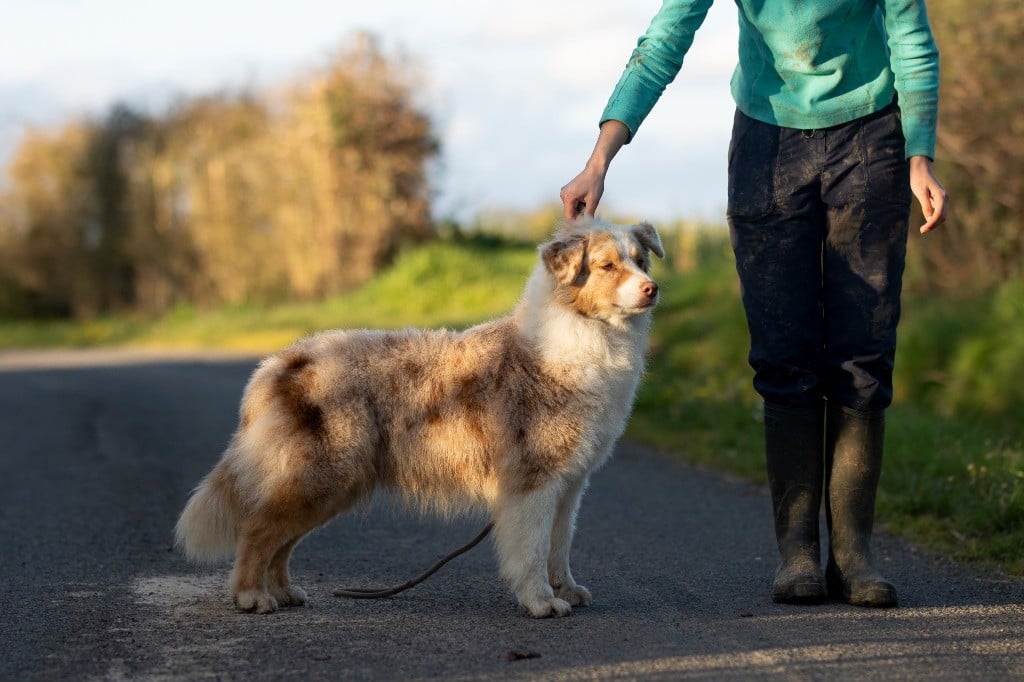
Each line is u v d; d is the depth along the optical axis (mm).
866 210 4461
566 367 4438
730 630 4012
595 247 4539
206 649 3842
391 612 4395
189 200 40844
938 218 4297
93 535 6059
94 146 45688
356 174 32781
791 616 4223
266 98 39031
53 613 4359
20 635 4039
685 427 9992
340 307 28578
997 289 10305
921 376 9789
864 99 4438
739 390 10758
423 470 4527
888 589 4328
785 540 4586
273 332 27547
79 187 45812
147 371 19484
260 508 4395
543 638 3951
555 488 4406
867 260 4488
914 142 4359
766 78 4598
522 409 4418
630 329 4582
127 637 4000
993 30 10133
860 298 4500
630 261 4535
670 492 7348
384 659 3695
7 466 8828
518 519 4367
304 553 5570
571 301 4520
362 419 4449
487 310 23750
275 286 35844
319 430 4395
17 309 47344
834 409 4590
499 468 4422
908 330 10242
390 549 5668
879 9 4531
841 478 4531
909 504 6219
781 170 4547
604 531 6090
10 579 4980
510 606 4492
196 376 17844
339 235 32938
